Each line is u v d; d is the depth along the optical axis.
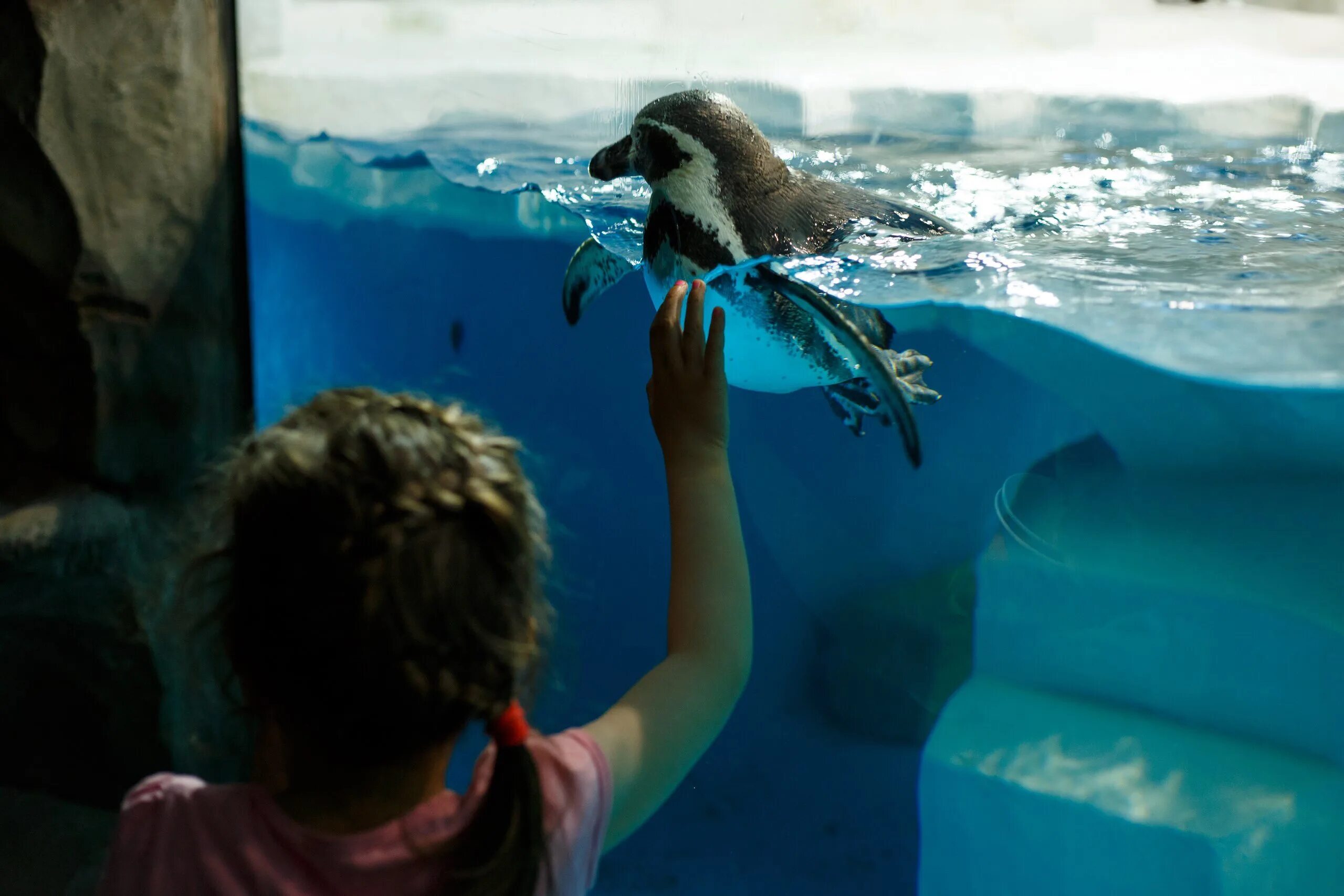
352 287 4.51
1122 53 5.80
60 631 3.28
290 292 3.92
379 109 4.16
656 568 6.02
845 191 3.43
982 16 5.93
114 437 3.27
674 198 3.20
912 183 3.71
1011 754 3.53
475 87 4.35
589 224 3.64
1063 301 2.79
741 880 4.17
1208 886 2.94
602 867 4.34
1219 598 3.16
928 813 3.81
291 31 4.46
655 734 1.27
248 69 3.47
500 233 4.62
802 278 2.97
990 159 4.06
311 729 1.06
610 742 1.22
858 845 4.26
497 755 1.10
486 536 1.06
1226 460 3.14
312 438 1.06
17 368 3.27
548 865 1.11
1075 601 3.53
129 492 3.32
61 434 3.27
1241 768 3.12
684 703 1.31
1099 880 3.23
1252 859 2.89
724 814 4.55
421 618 1.00
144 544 3.29
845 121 4.56
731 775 4.79
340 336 4.50
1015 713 3.69
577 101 4.33
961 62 5.26
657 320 1.54
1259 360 2.73
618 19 4.66
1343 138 4.41
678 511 1.48
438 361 5.44
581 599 5.86
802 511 4.91
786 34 5.28
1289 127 4.58
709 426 1.53
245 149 3.40
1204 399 2.99
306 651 1.01
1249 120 4.62
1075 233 3.24
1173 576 3.23
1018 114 4.65
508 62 4.43
